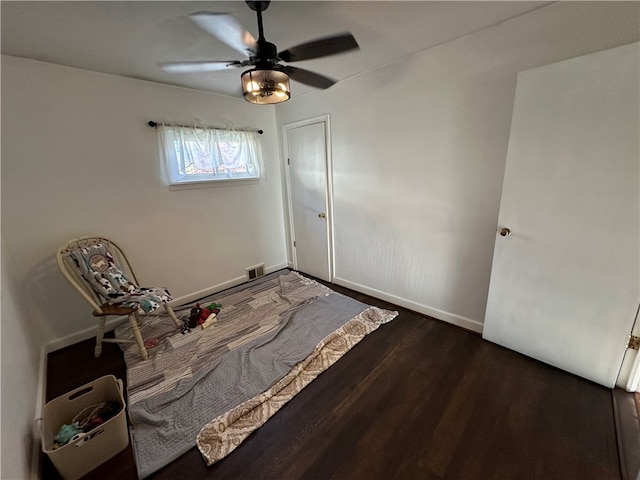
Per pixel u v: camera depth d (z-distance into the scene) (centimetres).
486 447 130
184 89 262
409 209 238
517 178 169
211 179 291
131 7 135
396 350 202
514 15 158
